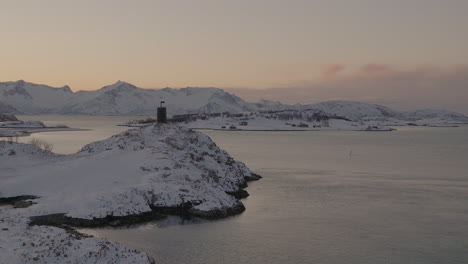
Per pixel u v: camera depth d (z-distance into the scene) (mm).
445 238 39938
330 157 122500
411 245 37812
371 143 199625
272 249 36250
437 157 125812
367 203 54938
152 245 36625
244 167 77750
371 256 35031
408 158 121750
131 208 44719
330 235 40469
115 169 56812
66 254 28922
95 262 28516
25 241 30953
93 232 39469
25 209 43000
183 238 38688
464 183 72938
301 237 39656
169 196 48062
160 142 69250
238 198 57500
